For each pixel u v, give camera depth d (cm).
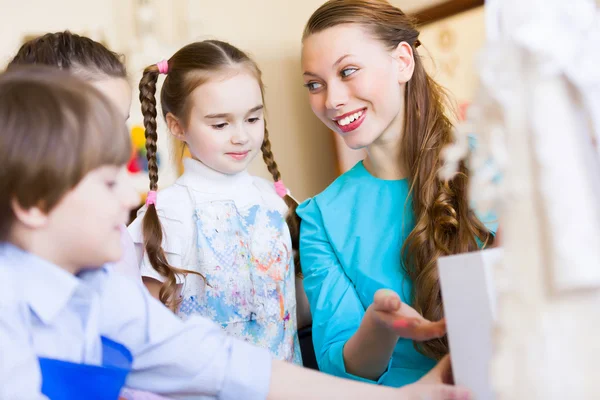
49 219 66
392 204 118
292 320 133
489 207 51
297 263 143
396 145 120
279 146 252
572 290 45
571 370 44
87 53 105
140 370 80
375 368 98
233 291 127
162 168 212
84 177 66
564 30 45
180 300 126
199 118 128
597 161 46
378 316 81
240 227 131
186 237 129
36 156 63
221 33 246
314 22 119
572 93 46
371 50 114
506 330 47
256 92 130
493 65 48
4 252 68
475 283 62
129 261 108
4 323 65
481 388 63
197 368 79
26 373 64
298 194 254
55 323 71
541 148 45
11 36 210
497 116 49
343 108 115
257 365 80
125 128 70
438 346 106
